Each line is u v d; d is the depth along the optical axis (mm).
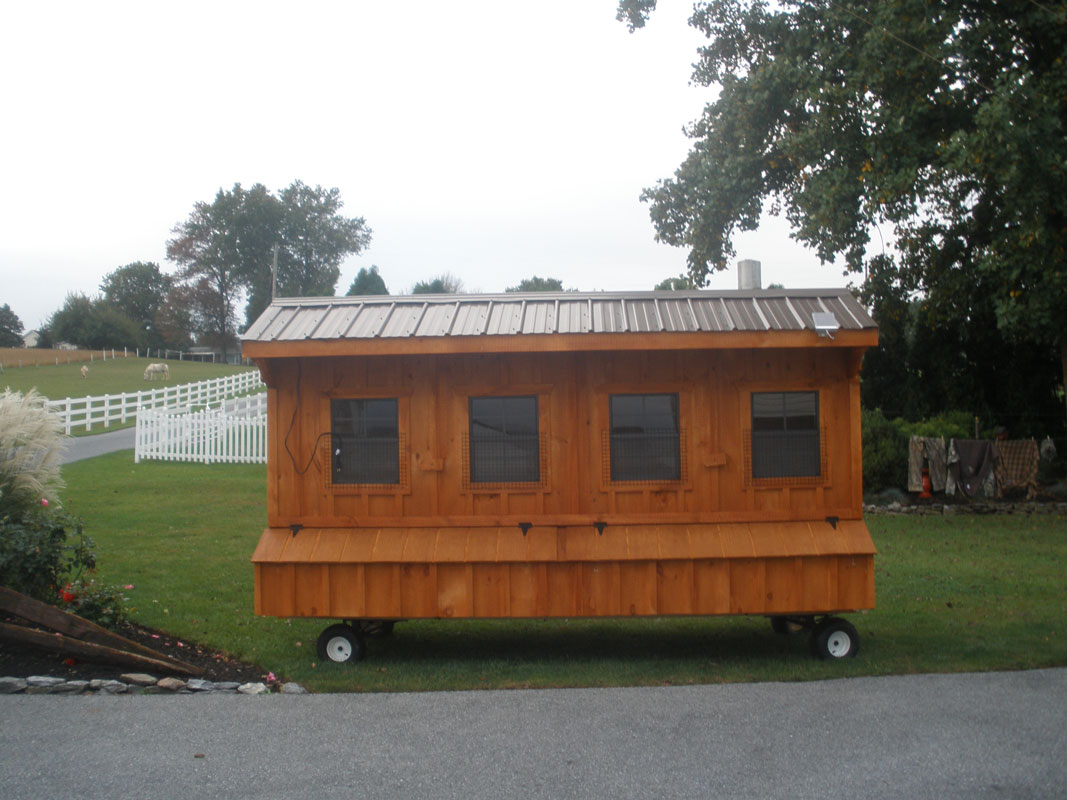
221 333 83312
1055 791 4523
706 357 7277
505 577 7031
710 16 17906
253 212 78438
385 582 7039
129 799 4453
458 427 7273
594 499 7219
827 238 15039
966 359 19172
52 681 6324
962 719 5633
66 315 87312
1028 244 13141
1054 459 17984
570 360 7273
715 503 7211
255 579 7090
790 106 16203
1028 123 12312
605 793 4535
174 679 6461
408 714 5805
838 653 7191
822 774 4770
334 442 7301
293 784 4648
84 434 26609
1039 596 9469
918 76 13961
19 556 6961
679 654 7477
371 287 64062
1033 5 13969
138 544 11297
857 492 7238
